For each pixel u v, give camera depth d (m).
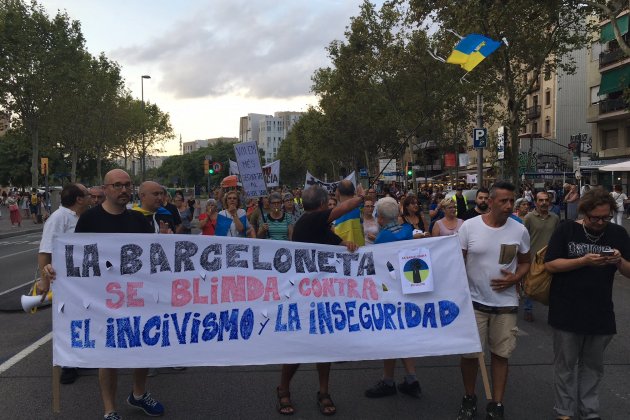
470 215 7.58
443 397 4.86
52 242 4.29
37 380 5.29
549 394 4.91
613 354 6.07
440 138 38.09
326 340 4.45
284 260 4.52
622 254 4.05
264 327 4.43
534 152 46.81
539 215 7.64
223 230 7.69
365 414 4.50
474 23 15.53
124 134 46.19
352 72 29.39
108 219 4.54
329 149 50.62
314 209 4.82
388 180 62.09
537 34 17.89
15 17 30.94
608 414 4.46
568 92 48.47
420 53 25.95
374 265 4.56
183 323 4.37
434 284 4.47
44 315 8.04
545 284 4.24
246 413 4.53
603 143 39.22
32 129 33.84
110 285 4.33
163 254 4.41
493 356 4.38
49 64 32.00
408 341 4.43
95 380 5.33
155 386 5.19
